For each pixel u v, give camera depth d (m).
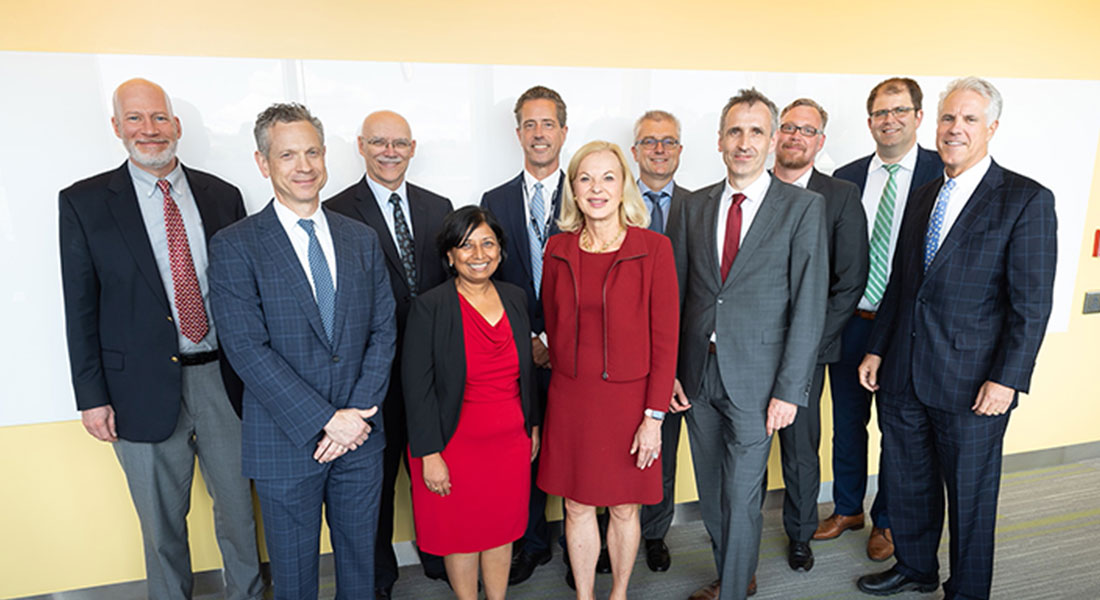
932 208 2.29
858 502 2.96
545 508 2.73
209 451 2.27
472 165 2.59
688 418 2.39
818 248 2.08
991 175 2.14
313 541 2.02
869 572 2.68
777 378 2.14
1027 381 2.05
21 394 2.33
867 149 3.04
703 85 2.80
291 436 1.84
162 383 2.08
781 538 2.96
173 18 2.24
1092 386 3.64
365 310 1.99
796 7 2.85
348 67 2.41
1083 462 3.69
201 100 2.30
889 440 2.47
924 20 3.01
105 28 2.19
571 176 2.08
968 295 2.15
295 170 1.83
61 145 2.21
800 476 2.63
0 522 2.39
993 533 2.27
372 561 2.13
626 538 2.20
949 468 2.29
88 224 1.98
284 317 1.85
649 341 2.08
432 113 2.52
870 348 2.55
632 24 2.68
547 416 2.19
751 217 2.19
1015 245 2.04
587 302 2.04
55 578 2.49
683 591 2.58
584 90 2.66
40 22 2.14
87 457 2.44
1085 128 3.30
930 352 2.24
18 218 2.21
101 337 2.05
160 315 2.06
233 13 2.29
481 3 2.51
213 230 2.16
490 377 2.07
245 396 1.91
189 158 2.32
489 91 2.56
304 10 2.35
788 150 2.69
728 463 2.27
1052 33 3.18
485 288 2.12
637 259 2.03
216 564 2.63
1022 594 2.51
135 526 2.54
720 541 2.41
